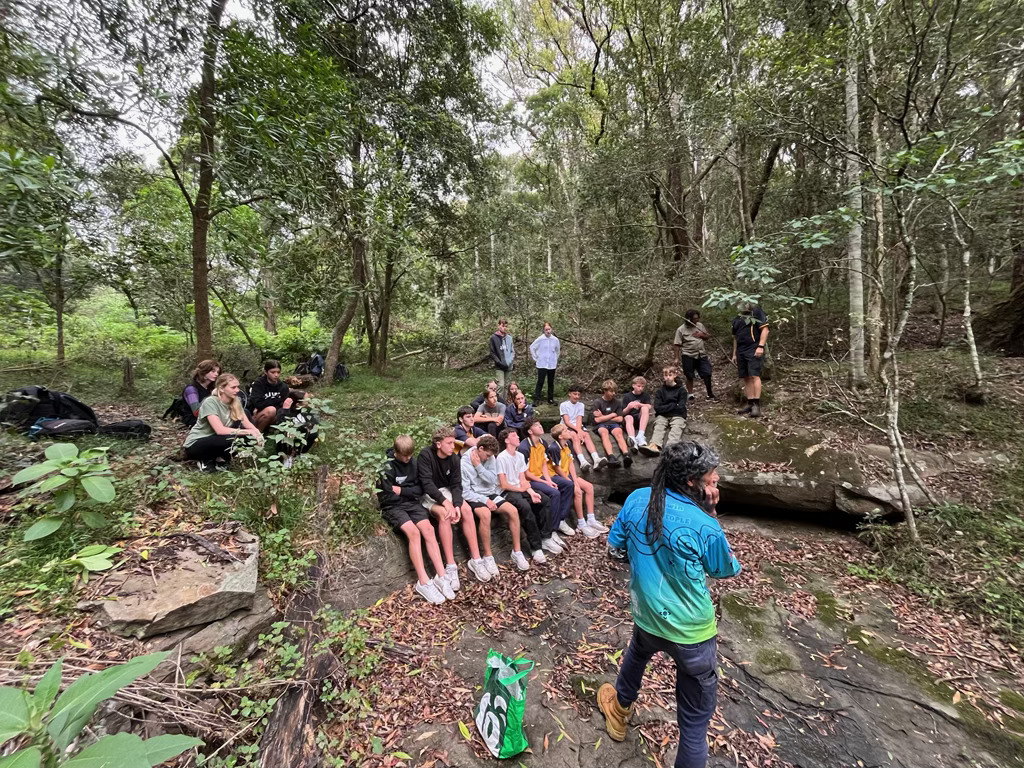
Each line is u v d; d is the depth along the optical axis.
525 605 3.51
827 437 5.14
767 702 2.57
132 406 6.05
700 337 6.89
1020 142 2.85
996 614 3.05
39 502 2.72
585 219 9.73
